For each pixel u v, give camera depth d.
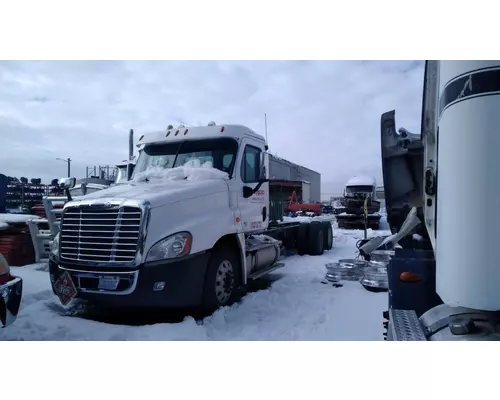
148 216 4.05
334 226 21.73
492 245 1.80
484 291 1.81
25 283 5.77
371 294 5.79
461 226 1.88
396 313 2.61
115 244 4.05
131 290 3.96
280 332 4.22
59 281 4.38
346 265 6.95
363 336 4.07
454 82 1.92
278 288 6.23
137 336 3.88
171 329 3.98
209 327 4.30
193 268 4.38
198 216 4.66
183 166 5.53
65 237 4.41
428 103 2.70
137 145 6.21
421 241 3.99
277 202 9.48
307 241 10.06
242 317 4.75
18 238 8.07
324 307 5.18
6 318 3.42
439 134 2.10
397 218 4.93
